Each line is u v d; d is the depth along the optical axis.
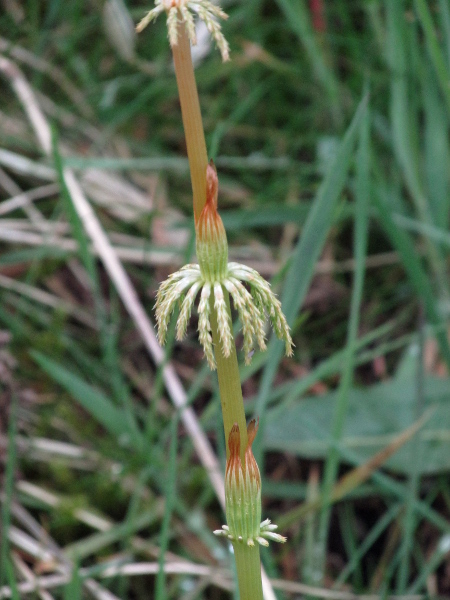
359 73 0.31
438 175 0.26
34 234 0.29
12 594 0.15
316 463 0.25
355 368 0.28
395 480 0.24
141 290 0.30
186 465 0.25
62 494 0.24
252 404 0.24
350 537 0.22
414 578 0.22
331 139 0.31
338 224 0.31
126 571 0.20
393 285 0.30
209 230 0.08
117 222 0.31
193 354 0.28
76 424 0.26
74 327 0.29
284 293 0.18
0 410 0.23
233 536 0.10
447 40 0.24
